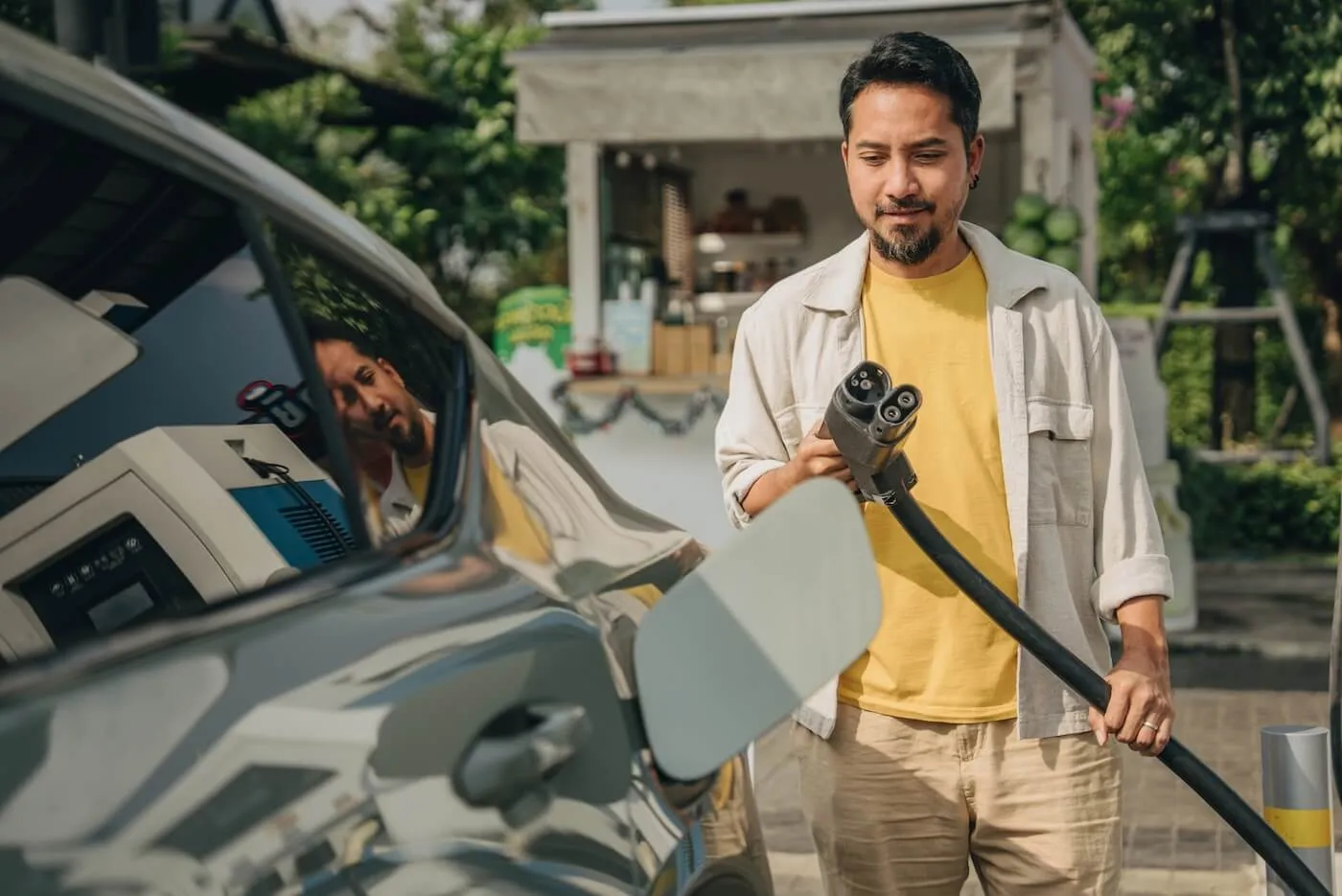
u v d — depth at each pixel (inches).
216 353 62.7
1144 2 529.3
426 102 527.5
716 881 70.7
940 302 98.2
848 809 98.7
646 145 405.1
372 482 63.9
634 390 354.9
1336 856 180.1
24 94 54.7
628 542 73.6
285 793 49.2
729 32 343.0
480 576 62.9
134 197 59.7
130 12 179.2
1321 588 413.1
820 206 450.3
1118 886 98.8
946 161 94.2
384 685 54.1
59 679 47.5
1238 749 258.5
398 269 72.2
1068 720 95.8
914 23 337.1
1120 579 96.3
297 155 510.0
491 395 73.4
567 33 350.6
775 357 100.4
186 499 59.5
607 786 62.3
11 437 56.4
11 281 57.0
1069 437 97.3
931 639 96.5
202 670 50.1
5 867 41.7
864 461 85.1
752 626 64.7
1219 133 537.0
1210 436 588.7
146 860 44.7
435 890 53.3
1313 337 695.7
